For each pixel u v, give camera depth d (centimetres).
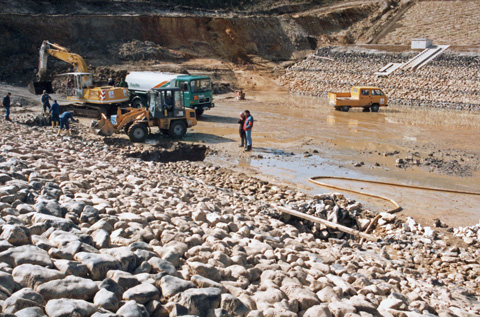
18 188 679
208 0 5253
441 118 2778
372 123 2541
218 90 3650
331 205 1141
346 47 4253
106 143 1744
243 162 1648
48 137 1594
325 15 5319
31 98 2694
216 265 554
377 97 2962
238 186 1323
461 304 676
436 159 1756
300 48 4875
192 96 2406
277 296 492
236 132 2178
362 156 1791
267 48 4756
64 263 446
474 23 4766
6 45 3466
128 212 708
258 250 661
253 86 3991
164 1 4938
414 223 1095
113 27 4044
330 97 3047
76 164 1059
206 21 4594
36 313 358
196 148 1780
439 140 2119
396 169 1614
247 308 452
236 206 993
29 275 411
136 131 1831
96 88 2230
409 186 1412
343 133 2233
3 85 3117
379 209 1223
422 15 5253
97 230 563
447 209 1234
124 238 569
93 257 468
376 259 823
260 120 2541
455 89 3341
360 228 1080
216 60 4328
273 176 1488
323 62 4194
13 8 3766
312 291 551
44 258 450
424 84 3491
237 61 4509
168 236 613
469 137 2197
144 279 465
